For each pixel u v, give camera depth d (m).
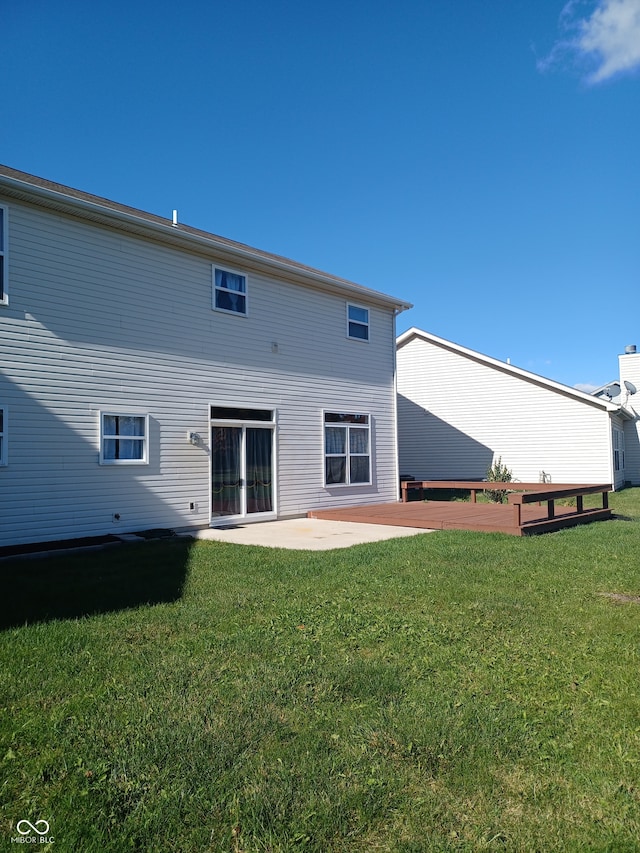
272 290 13.09
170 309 11.11
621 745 2.96
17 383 8.98
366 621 4.95
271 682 3.67
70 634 4.53
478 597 5.73
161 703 3.37
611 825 2.36
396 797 2.54
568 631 4.71
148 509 10.55
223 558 7.83
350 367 14.98
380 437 15.79
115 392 10.19
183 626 4.79
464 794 2.57
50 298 9.43
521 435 21.77
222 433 12.00
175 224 12.59
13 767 2.72
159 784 2.61
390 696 3.51
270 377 12.93
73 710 3.27
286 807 2.45
